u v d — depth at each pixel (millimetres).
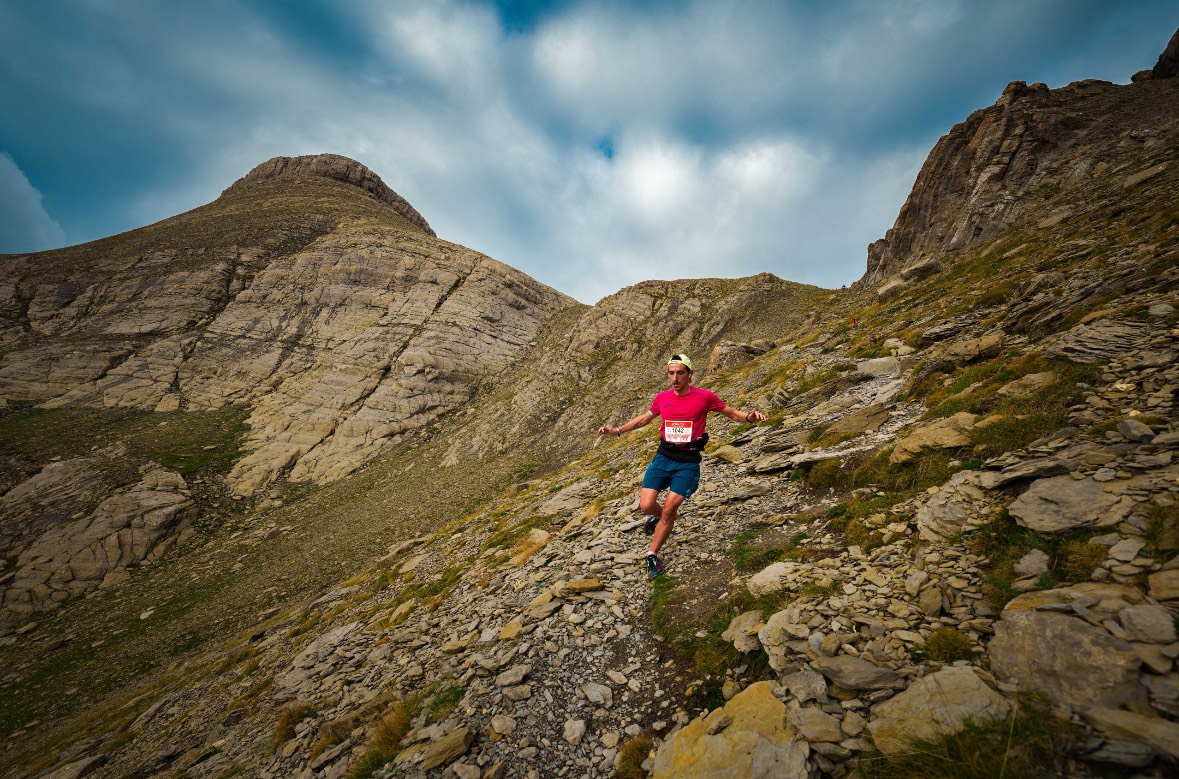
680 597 6016
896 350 17219
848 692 3410
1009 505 4609
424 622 9961
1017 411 6559
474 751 4484
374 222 162875
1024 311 11859
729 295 115000
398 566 28391
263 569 54719
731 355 53531
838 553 5629
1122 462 4301
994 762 2447
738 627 4734
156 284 119062
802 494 8305
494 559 14820
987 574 4039
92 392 94375
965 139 66000
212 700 14859
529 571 9820
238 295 119750
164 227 153000
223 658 25984
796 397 18062
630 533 9344
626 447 33344
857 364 17719
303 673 11078
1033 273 18266
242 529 68750
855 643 3867
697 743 3537
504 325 137125
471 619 8508
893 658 3545
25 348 100625
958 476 5730
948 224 59688
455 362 117875
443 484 75625
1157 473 3918
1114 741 2293
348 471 86500
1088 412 5625
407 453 93062
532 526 17906
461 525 33625
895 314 30531
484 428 93875
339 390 104375
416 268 140375
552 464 74438
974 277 29672
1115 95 56719
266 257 133250
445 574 17516
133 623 47062
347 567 51406
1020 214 46062
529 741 4441
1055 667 2811
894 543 5234
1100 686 2590
